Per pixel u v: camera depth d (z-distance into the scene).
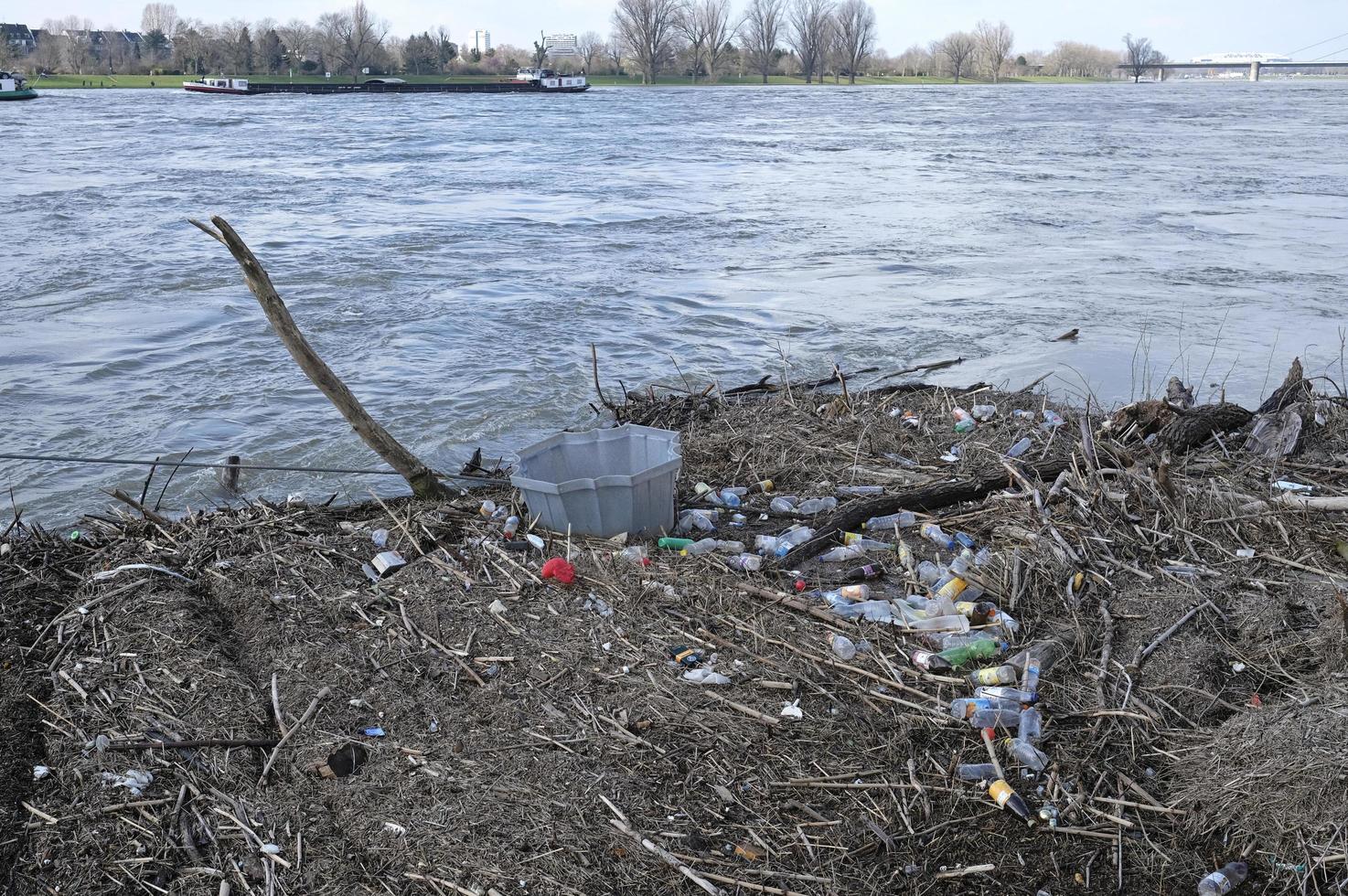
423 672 4.23
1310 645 4.38
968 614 4.62
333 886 3.18
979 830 3.52
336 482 8.09
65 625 4.45
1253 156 35.94
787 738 3.88
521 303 13.66
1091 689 4.19
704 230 19.84
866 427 6.97
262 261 16.41
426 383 10.30
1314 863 3.30
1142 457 6.30
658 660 4.31
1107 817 3.56
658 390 10.02
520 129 52.88
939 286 14.63
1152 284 14.59
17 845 3.34
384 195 25.73
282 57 127.50
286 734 3.83
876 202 24.08
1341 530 5.36
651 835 3.41
